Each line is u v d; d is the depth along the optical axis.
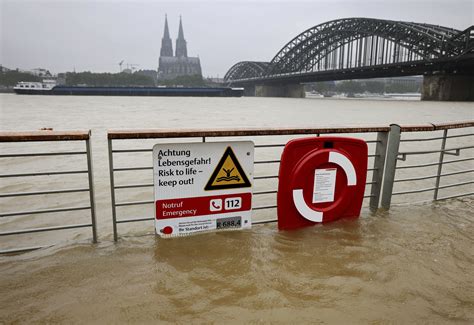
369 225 4.29
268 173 10.97
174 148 3.55
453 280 3.17
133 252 3.51
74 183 9.76
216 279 3.05
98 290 2.87
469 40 91.00
